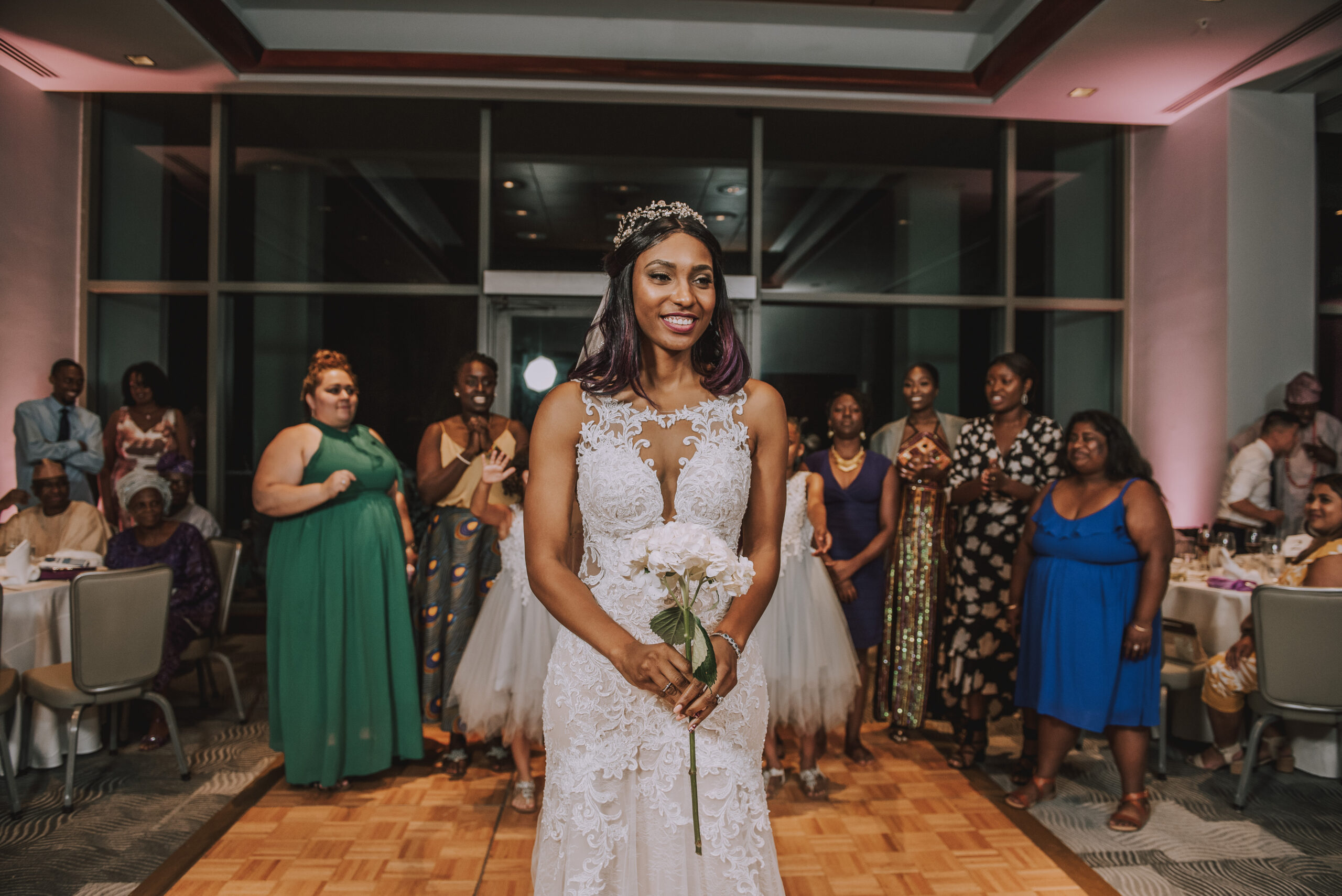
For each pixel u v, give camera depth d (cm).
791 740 373
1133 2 404
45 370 522
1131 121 554
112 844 261
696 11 499
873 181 579
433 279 559
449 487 335
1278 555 384
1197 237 529
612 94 529
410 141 557
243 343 560
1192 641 343
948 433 501
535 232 562
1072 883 240
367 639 307
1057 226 593
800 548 300
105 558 374
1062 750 293
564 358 561
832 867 250
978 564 333
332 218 559
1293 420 456
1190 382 535
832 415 352
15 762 316
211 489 553
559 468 133
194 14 437
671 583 119
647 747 131
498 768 333
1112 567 276
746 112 569
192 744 354
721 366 138
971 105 538
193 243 555
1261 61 465
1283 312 509
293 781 302
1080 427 283
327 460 305
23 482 465
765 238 573
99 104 552
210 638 379
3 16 429
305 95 539
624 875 128
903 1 482
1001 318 586
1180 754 349
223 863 249
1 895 229
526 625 285
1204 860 254
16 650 313
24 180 503
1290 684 284
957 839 269
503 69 500
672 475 133
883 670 360
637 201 567
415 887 236
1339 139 501
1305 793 306
